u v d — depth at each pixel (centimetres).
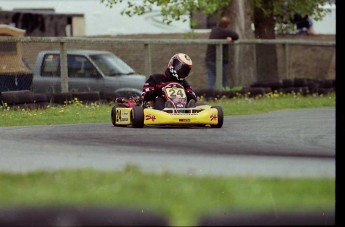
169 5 6356
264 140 3231
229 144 3061
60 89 5506
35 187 1817
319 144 3103
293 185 1777
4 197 1744
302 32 8244
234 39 6178
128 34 8031
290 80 6328
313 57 7869
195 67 7325
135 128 3706
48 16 7675
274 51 6806
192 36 6862
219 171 2216
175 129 3672
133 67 6931
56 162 2470
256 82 6275
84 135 3397
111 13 8119
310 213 1605
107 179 1891
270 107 5281
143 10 6444
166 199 1669
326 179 1872
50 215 1634
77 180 1895
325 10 7512
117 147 2923
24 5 8300
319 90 6419
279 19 7769
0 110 4569
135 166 2272
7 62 5138
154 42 5628
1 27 6397
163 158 2580
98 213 1628
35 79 5500
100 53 5869
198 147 2939
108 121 4234
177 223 1588
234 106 5216
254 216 1580
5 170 2231
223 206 1619
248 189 1731
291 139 3284
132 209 1639
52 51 5534
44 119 4253
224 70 6209
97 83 5744
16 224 1598
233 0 6750
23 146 2962
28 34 7569
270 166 2361
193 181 1841
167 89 3741
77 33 7931
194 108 3712
